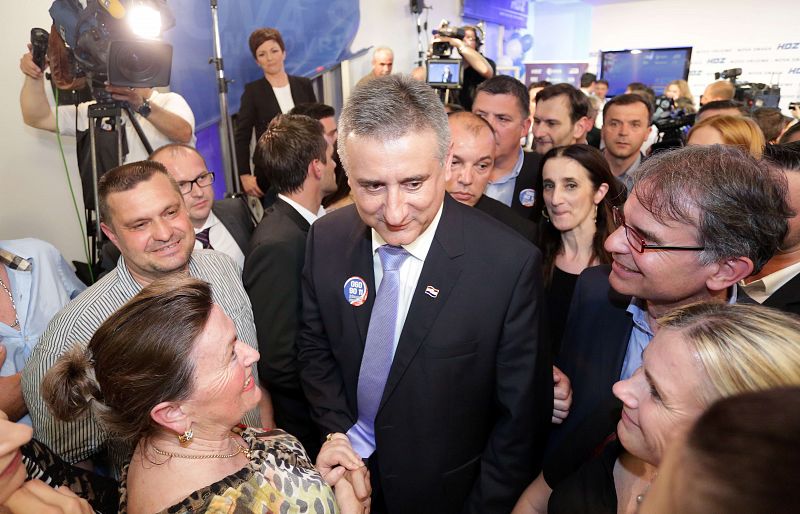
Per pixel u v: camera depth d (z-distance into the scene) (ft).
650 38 29.99
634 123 9.59
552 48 35.86
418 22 19.43
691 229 2.91
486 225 3.89
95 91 6.51
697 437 1.02
